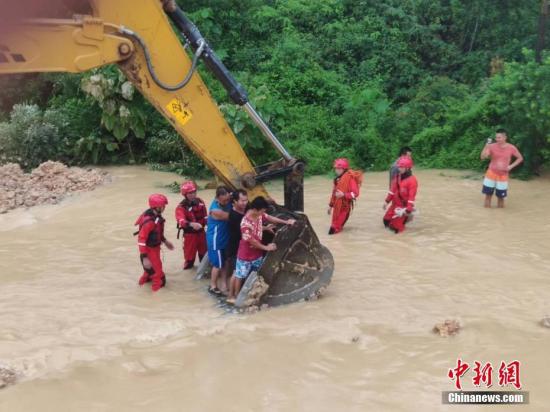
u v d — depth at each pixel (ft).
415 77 67.31
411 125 56.39
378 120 56.49
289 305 25.62
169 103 24.41
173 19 24.61
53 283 28.73
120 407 18.69
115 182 48.08
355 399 18.83
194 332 23.32
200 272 28.81
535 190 45.11
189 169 50.29
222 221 26.32
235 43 66.28
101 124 52.44
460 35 71.72
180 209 29.09
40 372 20.74
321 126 56.44
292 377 20.17
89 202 42.98
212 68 24.90
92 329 23.75
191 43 24.59
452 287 27.27
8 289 28.04
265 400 18.86
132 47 22.72
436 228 36.22
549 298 25.93
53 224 38.40
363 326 23.61
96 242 34.68
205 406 18.63
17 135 51.39
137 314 25.03
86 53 21.88
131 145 55.01
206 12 63.62
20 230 37.47
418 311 24.88
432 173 51.16
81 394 19.43
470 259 30.83
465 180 48.49
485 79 62.18
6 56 20.61
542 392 19.03
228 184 26.58
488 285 27.43
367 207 41.14
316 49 67.51
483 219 37.88
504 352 21.53
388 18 71.72
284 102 58.75
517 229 35.70
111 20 22.80
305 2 72.23
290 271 25.63
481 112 52.42
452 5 70.79
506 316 24.31
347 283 27.91
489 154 40.11
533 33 67.56
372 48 68.54
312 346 22.13
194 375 20.42
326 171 52.13
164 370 20.77
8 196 43.14
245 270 25.41
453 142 53.93
